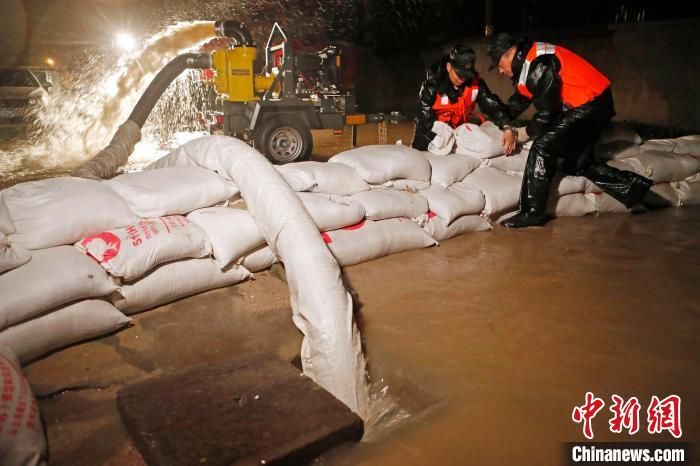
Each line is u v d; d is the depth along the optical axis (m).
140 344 2.75
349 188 3.95
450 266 3.84
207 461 1.82
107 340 2.78
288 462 1.88
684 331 2.82
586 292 3.35
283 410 2.10
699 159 5.95
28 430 1.86
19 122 10.58
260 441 1.92
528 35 13.84
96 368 2.53
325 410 2.11
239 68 7.62
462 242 4.41
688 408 2.16
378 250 3.90
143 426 2.00
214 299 3.27
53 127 10.83
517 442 1.98
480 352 2.62
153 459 1.85
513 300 3.24
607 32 12.10
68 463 1.93
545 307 3.13
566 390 2.29
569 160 4.84
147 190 3.20
